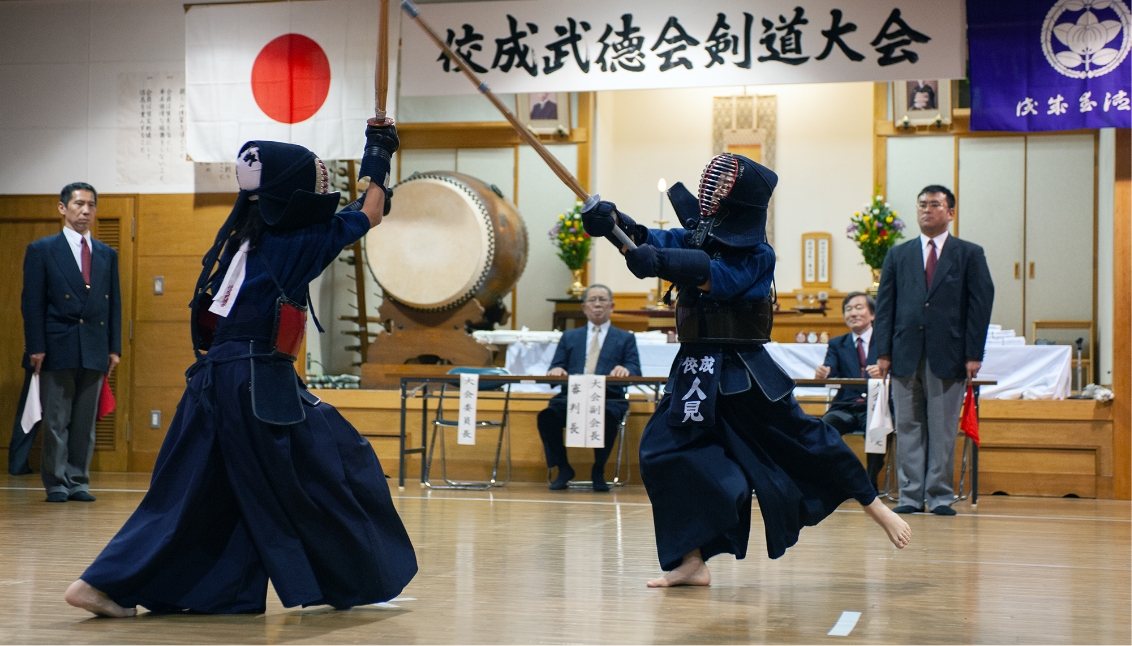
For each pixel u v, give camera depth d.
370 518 2.48
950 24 6.46
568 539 3.99
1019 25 6.46
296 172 2.44
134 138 7.82
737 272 2.74
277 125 7.38
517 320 9.79
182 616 2.39
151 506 2.39
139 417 7.69
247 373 2.35
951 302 5.23
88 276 5.65
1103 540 4.21
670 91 10.42
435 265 7.62
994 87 6.48
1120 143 6.54
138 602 2.34
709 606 2.59
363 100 7.28
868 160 9.95
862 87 10.01
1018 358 6.80
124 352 7.73
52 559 3.38
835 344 6.45
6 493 5.99
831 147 10.05
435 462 7.24
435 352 7.67
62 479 5.50
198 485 2.31
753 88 10.25
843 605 2.63
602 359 6.73
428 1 7.11
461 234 7.61
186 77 7.48
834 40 6.61
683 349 2.88
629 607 2.56
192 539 2.37
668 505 2.82
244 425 2.33
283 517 2.35
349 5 7.30
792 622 2.38
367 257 7.74
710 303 2.79
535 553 3.59
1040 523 4.87
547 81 6.97
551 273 9.72
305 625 2.29
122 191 7.82
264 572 2.45
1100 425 6.48
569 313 9.23
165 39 7.80
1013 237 9.26
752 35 6.72
